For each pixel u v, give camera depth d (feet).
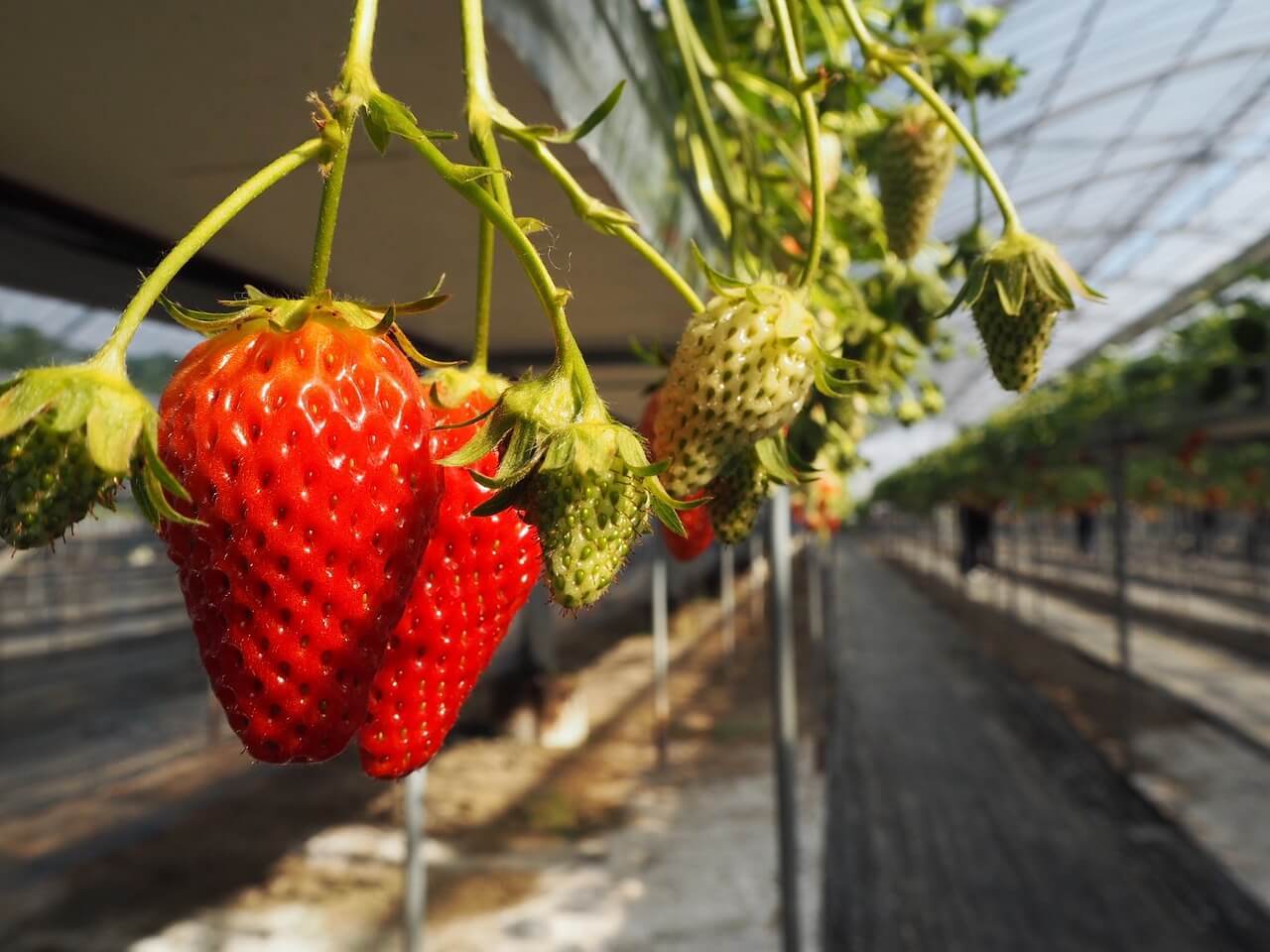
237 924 19.58
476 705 36.24
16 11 2.90
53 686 38.60
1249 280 24.29
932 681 47.37
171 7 2.89
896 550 151.64
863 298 6.05
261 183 1.67
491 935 19.52
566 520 1.96
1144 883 22.40
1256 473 58.29
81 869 22.07
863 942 19.39
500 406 2.01
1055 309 2.95
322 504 2.09
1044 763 32.60
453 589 2.55
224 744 32.01
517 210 4.54
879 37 5.63
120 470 1.56
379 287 6.52
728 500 2.71
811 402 4.39
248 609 2.10
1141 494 70.13
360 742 2.52
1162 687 44.21
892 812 27.53
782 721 10.72
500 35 2.94
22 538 1.59
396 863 23.06
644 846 24.72
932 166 5.06
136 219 5.06
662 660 32.96
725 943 19.24
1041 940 19.60
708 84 6.42
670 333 8.12
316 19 2.93
